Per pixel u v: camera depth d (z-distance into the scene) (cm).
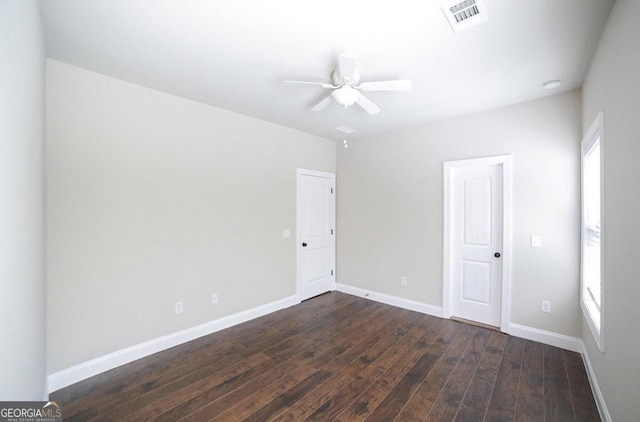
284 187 385
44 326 187
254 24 168
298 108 312
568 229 264
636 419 128
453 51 196
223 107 310
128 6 151
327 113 328
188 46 191
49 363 205
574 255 262
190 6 152
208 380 220
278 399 198
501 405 191
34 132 138
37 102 148
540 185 278
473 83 246
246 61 211
